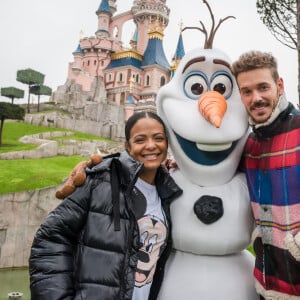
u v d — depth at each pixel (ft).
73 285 6.25
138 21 160.25
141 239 6.82
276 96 6.49
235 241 7.44
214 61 7.82
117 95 139.33
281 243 6.24
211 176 7.66
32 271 6.24
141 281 6.66
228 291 7.38
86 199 6.50
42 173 47.62
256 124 6.77
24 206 40.27
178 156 8.00
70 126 109.70
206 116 7.11
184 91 8.00
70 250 6.46
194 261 7.71
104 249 6.21
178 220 7.57
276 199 6.35
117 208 6.31
